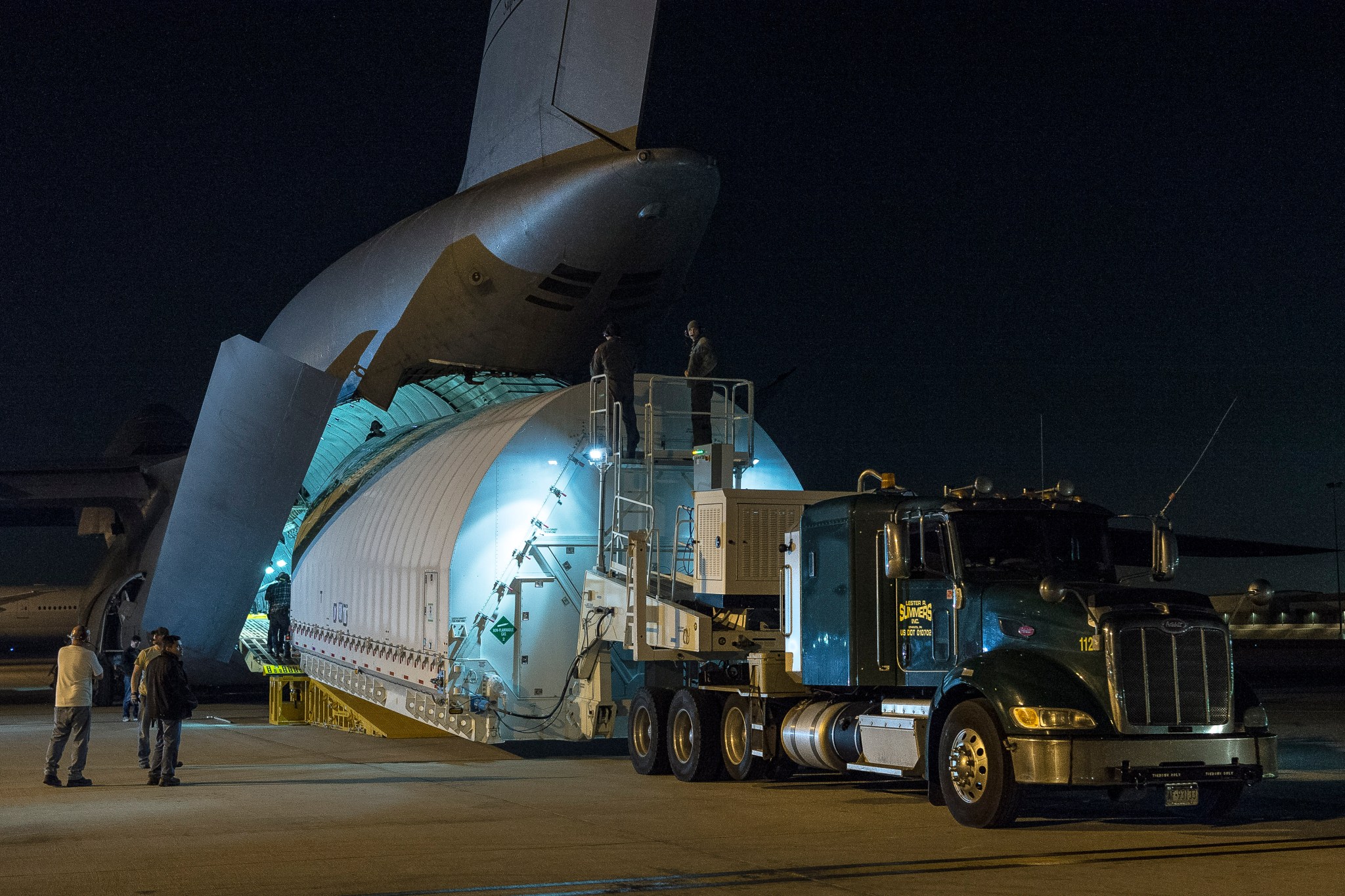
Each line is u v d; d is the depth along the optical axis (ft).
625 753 55.01
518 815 34.58
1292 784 43.73
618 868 26.40
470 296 65.82
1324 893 23.58
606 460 49.96
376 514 59.11
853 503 38.32
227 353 60.23
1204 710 32.30
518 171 65.98
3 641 222.28
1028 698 31.53
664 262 63.36
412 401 78.13
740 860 27.35
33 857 27.94
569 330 66.85
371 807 36.22
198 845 29.48
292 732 65.16
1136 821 34.09
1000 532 36.17
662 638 44.45
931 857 27.81
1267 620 191.93
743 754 41.78
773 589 43.80
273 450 63.93
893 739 36.01
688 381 52.95
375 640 55.83
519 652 49.11
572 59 62.59
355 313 70.74
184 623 72.69
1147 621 32.07
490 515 49.19
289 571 77.82
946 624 36.19
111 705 86.38
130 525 96.07
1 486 91.91
